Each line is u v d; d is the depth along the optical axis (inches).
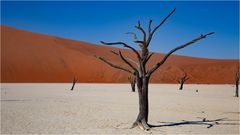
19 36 4158.5
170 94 1505.9
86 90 1792.6
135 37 536.1
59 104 911.7
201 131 521.3
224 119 668.7
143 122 534.3
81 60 3991.1
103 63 4074.8
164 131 517.0
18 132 488.1
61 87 2132.1
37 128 522.9
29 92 1496.1
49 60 3794.3
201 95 1462.8
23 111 729.6
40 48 4015.8
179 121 634.8
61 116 665.0
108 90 1831.9
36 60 3693.4
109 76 3801.7
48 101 1006.4
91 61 4018.2
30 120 601.9
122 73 3878.0
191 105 954.1
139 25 518.3
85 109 798.5
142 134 488.4
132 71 539.8
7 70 3351.4
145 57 531.8
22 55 3700.8
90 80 3631.9
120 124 579.5
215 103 1032.2
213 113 770.2
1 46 3762.3
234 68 4559.5
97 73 3811.5
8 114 672.4
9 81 3193.9
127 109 818.2
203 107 902.4
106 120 624.7
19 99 1071.6
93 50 4758.9
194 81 4188.0
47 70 3597.4
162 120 647.8
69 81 3508.9
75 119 629.3
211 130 531.5
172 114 744.3
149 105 939.3
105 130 517.0
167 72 4318.4
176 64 4685.0
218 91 1914.4
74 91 1659.7
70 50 4205.2
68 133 488.1
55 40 4495.6
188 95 1444.4
